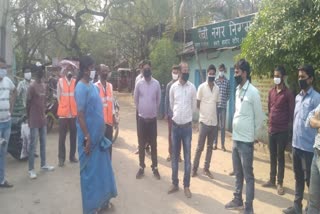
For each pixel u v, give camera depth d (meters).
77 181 6.65
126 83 36.50
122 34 26.47
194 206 5.54
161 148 9.34
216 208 5.46
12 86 6.29
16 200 5.70
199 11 18.42
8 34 12.82
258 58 7.12
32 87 6.69
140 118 6.73
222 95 9.14
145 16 20.58
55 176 6.91
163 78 15.48
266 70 7.23
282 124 6.08
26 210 5.33
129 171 7.26
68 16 19.94
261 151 9.05
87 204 4.98
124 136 10.91
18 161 7.95
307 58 6.49
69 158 7.96
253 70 7.39
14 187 6.27
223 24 11.48
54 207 5.45
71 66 7.94
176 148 6.03
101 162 5.09
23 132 7.59
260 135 9.67
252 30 7.37
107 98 6.55
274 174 6.40
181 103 5.89
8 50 12.78
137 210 5.37
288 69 6.85
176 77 7.45
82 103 4.89
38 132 7.02
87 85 4.99
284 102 6.07
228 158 8.41
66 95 7.53
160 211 5.34
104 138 5.15
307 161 4.87
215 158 8.39
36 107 6.75
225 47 11.56
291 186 6.46
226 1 18.89
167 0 19.94
